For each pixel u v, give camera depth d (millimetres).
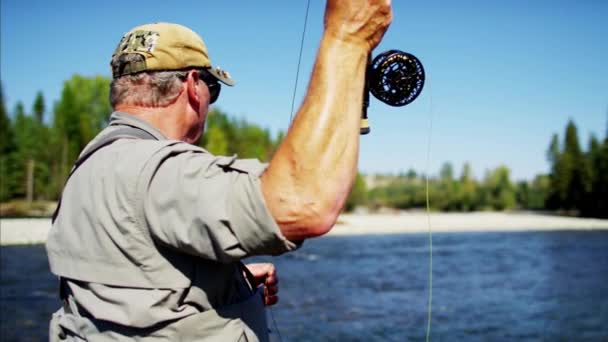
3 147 57500
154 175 1167
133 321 1179
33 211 48219
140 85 1406
